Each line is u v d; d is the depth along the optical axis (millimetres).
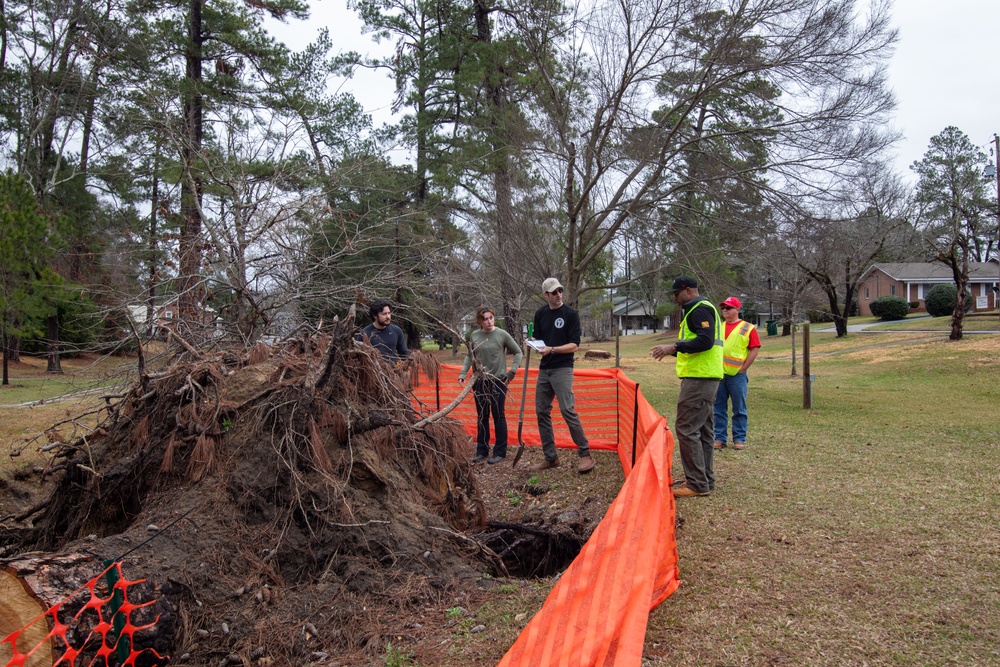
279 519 4449
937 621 3369
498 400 7641
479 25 22641
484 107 18328
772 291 24828
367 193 14984
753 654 3172
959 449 7098
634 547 3254
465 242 16234
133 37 18734
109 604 3342
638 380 16672
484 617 3824
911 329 30828
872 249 26781
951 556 4137
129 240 10008
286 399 4801
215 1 19766
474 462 7758
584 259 13312
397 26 24516
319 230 9156
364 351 5496
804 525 4863
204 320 7859
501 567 4695
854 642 3223
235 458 4617
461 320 15211
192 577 3918
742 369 7590
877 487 5715
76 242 17734
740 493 5750
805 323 10734
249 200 9047
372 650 3588
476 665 3287
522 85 14031
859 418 9586
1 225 13953
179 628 3699
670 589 3795
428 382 9078
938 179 48469
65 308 14695
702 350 5551
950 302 37250
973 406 10398
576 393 8344
